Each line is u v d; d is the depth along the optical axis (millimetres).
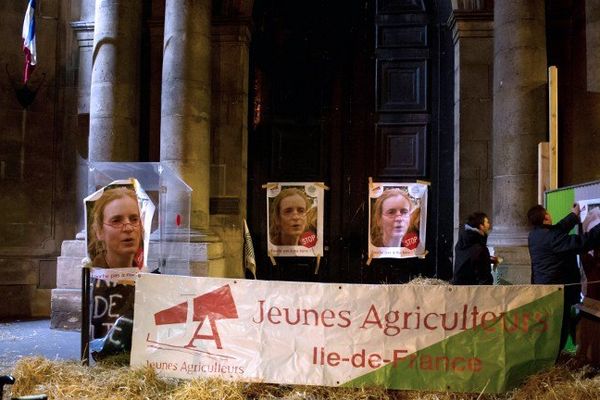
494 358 4375
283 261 8812
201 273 7402
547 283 5223
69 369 4875
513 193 7340
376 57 8898
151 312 4754
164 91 7867
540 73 7422
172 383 4688
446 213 8562
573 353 5117
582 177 7891
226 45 8555
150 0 8789
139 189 5449
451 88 8664
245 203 8656
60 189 9078
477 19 8164
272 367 4555
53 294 7812
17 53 9055
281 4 9086
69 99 9117
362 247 8727
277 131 8969
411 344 4426
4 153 8914
